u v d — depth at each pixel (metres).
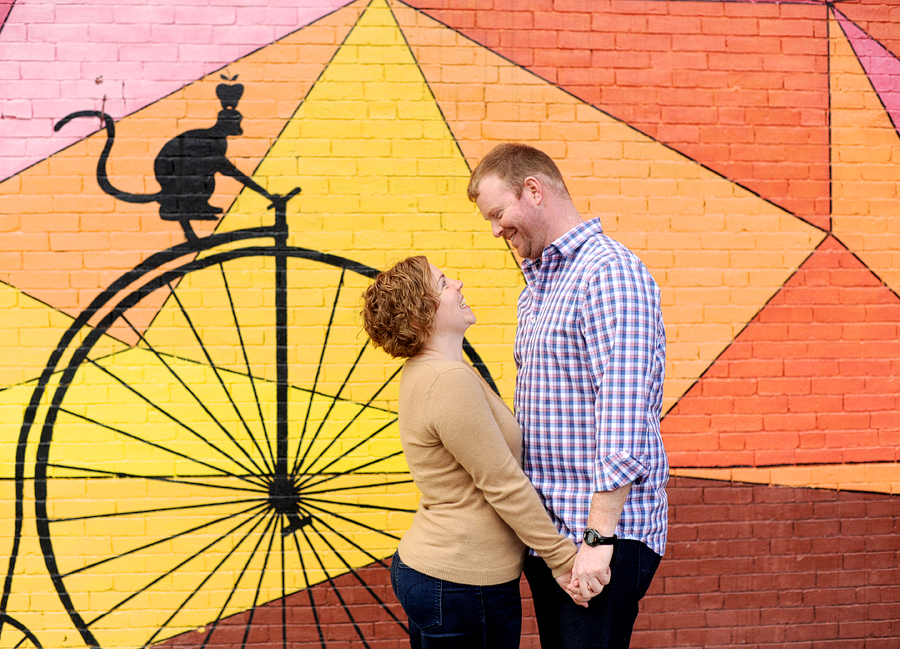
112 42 2.61
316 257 2.66
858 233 2.77
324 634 2.67
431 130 2.68
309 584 2.67
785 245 2.76
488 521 1.63
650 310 1.55
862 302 2.77
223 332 2.65
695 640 2.73
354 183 2.67
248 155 2.64
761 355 2.75
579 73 2.71
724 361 2.74
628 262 1.59
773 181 2.75
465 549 1.61
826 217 2.76
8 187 2.59
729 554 2.74
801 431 2.76
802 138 2.76
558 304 1.65
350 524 2.68
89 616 2.61
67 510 2.61
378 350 2.69
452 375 1.59
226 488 2.65
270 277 2.66
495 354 2.71
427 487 1.68
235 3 2.63
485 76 2.69
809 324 2.76
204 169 2.63
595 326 1.55
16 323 2.60
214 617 2.65
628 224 2.72
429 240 2.69
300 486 2.67
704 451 2.74
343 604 2.67
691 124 2.73
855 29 2.76
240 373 2.65
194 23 2.62
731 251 2.75
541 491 1.66
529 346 1.71
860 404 2.77
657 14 2.72
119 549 2.62
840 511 2.76
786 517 2.75
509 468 1.55
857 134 2.77
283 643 2.66
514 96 2.70
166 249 2.63
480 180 1.73
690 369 2.74
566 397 1.63
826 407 2.76
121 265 2.62
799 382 2.76
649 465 1.50
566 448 1.63
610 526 1.50
